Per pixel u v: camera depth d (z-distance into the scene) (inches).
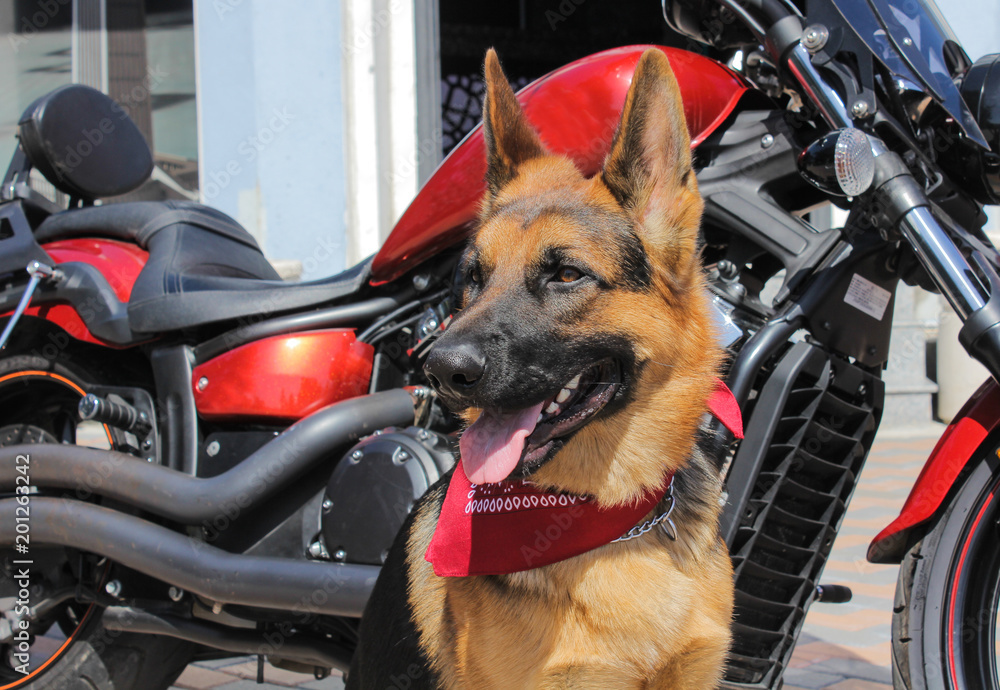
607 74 86.0
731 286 84.0
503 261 70.4
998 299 67.2
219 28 250.4
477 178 90.3
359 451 88.1
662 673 67.3
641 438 70.0
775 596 82.1
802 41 76.0
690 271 73.4
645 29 435.2
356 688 80.0
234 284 103.7
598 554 67.9
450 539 68.2
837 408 80.4
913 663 70.0
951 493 71.1
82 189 117.1
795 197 87.9
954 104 73.8
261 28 244.7
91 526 94.5
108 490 96.0
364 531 86.1
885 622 135.4
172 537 91.8
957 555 69.5
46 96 114.0
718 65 88.1
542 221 70.6
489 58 80.2
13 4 264.8
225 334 100.0
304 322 97.9
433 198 92.7
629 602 66.6
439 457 86.4
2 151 268.7
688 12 89.2
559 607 66.4
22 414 122.3
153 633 95.8
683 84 83.0
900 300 283.4
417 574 76.1
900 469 231.8
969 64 82.0
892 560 74.8
